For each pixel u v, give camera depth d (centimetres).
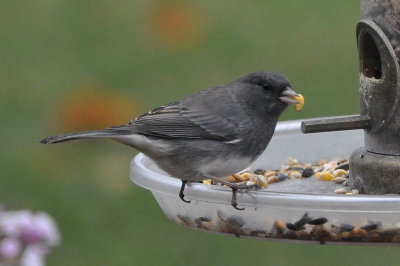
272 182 848
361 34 807
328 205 658
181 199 737
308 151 940
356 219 679
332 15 1518
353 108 1306
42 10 1602
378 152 793
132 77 1388
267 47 1433
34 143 1320
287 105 812
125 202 1223
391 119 777
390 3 776
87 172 1276
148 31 1506
